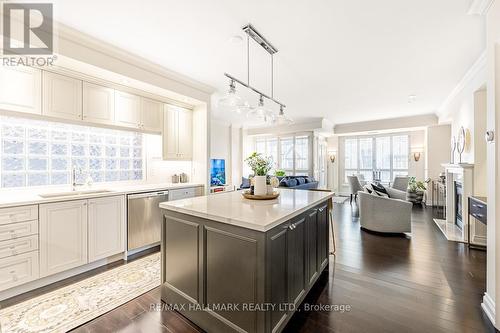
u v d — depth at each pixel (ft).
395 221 12.58
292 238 5.77
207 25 7.21
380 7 6.39
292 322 5.83
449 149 20.20
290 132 25.58
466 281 7.70
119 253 9.53
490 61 5.89
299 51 8.93
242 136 27.17
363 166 26.73
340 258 9.67
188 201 7.11
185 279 6.10
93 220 8.59
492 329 5.49
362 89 13.62
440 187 19.48
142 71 9.77
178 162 14.03
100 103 9.59
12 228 6.76
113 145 11.35
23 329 5.54
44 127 9.09
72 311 6.23
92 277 8.09
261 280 4.65
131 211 9.80
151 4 6.21
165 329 5.63
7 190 8.16
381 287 7.39
